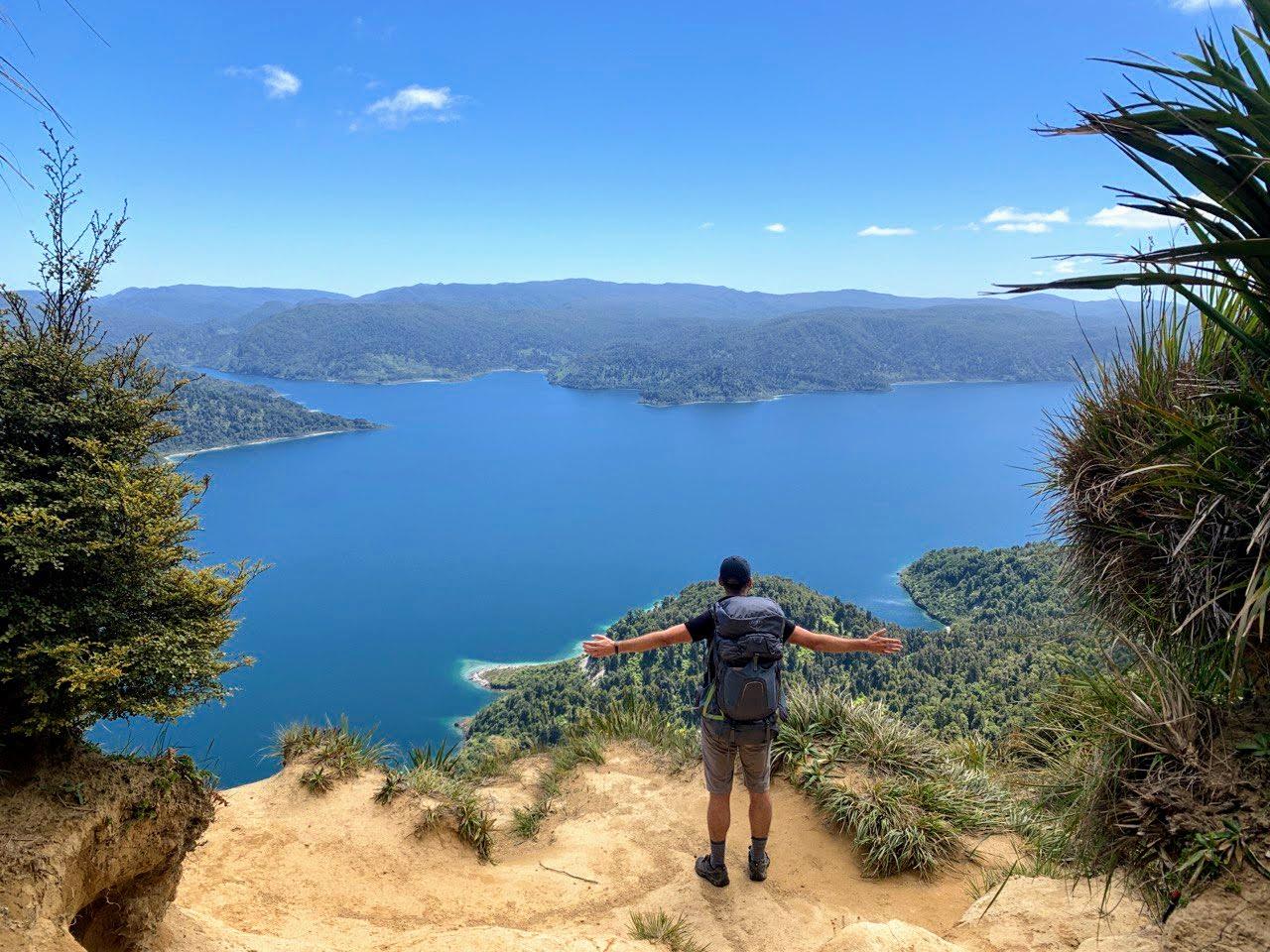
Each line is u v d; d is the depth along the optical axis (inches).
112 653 97.2
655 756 241.4
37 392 105.7
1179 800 77.5
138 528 104.7
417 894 168.6
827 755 204.7
